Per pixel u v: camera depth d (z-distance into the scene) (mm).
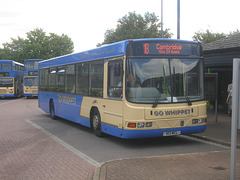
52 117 13820
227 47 13648
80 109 10234
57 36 66938
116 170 5395
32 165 6043
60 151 7297
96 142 8406
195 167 5535
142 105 7164
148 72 7332
